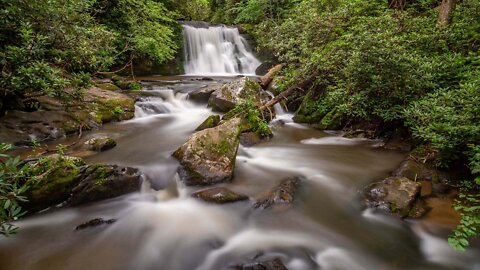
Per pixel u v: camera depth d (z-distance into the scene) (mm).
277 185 4980
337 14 9312
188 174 4941
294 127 8516
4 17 5188
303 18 10016
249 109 7699
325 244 3758
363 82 6625
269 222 4152
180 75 14828
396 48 6117
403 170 5199
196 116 9031
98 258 3424
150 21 13812
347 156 6430
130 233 3854
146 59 13992
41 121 6668
